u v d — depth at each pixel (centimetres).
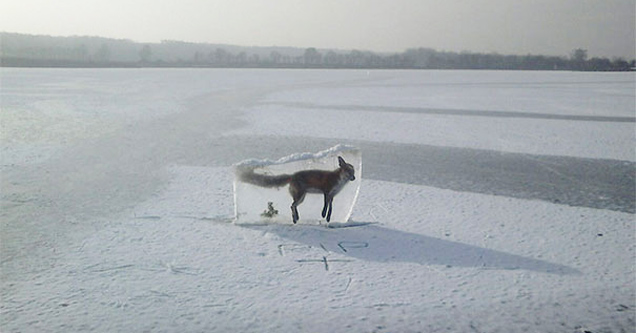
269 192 706
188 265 575
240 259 596
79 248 618
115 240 647
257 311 477
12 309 468
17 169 1039
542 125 1928
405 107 2558
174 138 1495
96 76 5566
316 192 707
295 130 1695
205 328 445
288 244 648
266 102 2762
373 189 942
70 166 1080
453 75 8375
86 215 746
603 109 2569
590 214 816
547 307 500
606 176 1112
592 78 7394
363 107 2528
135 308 475
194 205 806
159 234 672
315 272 567
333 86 4512
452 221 761
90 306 477
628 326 469
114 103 2519
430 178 1052
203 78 5644
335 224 721
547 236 704
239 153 1274
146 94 3170
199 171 1055
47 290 507
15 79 4612
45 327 438
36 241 638
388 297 512
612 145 1519
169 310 474
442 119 2073
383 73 9275
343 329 450
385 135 1627
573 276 572
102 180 963
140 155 1224
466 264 600
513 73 10344
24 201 812
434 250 641
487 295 522
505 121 2036
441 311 487
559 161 1271
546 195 938
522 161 1263
